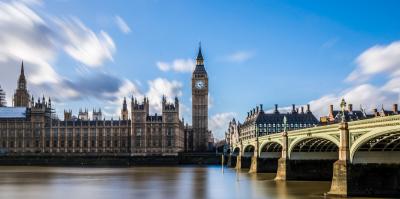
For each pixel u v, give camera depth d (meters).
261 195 92.81
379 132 76.75
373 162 85.50
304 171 123.12
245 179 133.75
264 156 163.38
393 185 84.81
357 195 84.75
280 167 125.94
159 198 90.44
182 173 167.50
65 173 168.00
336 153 123.25
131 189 107.00
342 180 85.19
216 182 124.50
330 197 86.19
